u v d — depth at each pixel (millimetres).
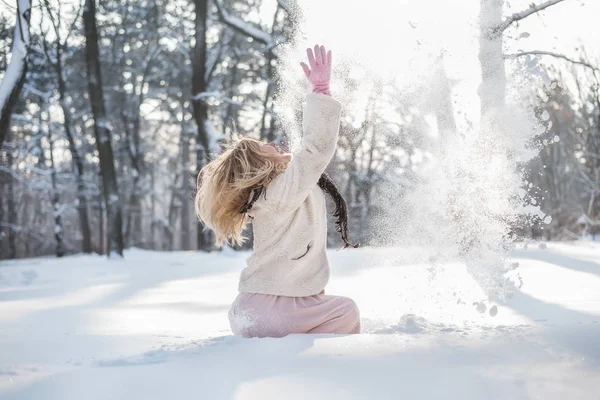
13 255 35625
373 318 3482
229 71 29484
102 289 7723
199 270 10516
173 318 4668
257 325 2730
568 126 25766
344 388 1693
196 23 17656
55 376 1964
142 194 35656
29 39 11367
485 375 1784
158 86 30969
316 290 2791
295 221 2754
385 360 1979
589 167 26891
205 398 1674
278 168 2762
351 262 9430
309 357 2055
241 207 2766
